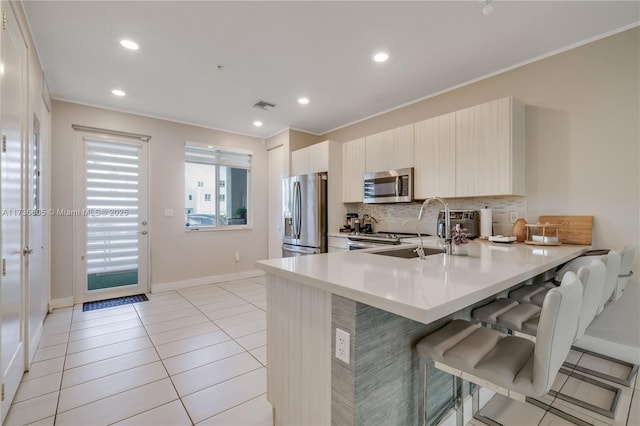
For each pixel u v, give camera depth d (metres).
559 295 0.96
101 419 1.67
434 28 2.32
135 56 2.71
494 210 3.08
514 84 2.89
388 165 3.74
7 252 1.64
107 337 2.75
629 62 2.29
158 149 4.37
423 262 1.66
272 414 1.68
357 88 3.40
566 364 2.26
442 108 3.48
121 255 4.13
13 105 1.78
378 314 1.22
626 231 2.31
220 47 2.58
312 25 2.29
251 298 3.99
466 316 1.72
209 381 2.05
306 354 1.38
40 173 2.81
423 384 1.34
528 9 2.11
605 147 2.40
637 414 1.72
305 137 5.13
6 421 1.64
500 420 1.68
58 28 2.29
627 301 2.32
